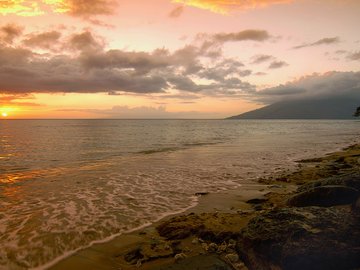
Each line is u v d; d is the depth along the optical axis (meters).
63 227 9.80
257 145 43.94
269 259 6.01
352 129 115.69
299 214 6.70
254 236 6.60
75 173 20.38
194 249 7.78
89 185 16.41
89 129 111.00
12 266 7.16
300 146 41.94
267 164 24.58
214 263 5.93
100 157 30.09
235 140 55.72
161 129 112.69
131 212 11.46
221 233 8.35
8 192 14.77
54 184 16.70
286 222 6.56
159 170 21.53
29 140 53.94
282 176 18.62
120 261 7.43
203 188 15.65
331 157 26.48
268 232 6.45
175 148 39.66
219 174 19.89
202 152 34.34
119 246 8.32
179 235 8.67
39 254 7.81
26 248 8.16
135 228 9.74
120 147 41.16
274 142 49.94
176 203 12.73
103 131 93.50
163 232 9.16
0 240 8.70
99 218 10.73
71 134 74.88
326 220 6.28
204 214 10.43
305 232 6.00
